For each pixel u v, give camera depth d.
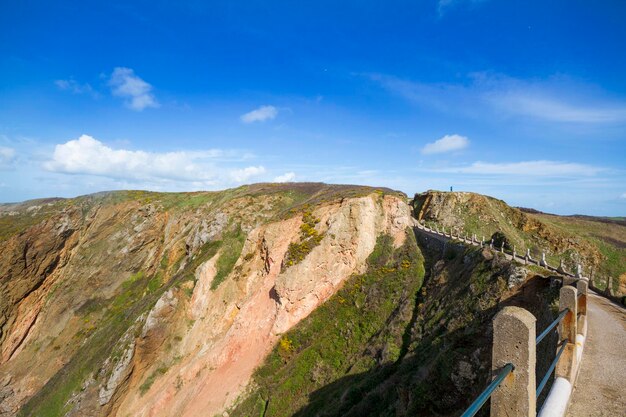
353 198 35.38
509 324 3.98
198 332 34.84
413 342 21.47
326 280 31.53
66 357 43.19
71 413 32.75
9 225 51.53
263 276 35.25
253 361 28.83
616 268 36.44
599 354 9.90
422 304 24.91
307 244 32.84
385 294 28.45
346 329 27.78
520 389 3.84
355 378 22.62
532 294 16.81
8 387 42.09
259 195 49.44
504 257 20.64
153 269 51.03
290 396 24.52
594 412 6.86
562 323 7.37
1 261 46.62
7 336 46.25
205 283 37.78
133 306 43.38
